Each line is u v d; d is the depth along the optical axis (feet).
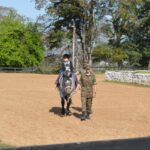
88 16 245.65
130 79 126.72
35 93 90.94
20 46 240.53
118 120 58.44
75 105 71.10
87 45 246.68
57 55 256.73
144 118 60.64
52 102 74.79
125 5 253.85
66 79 59.21
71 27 251.39
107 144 11.89
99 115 62.34
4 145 39.78
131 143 12.17
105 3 251.60
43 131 48.85
